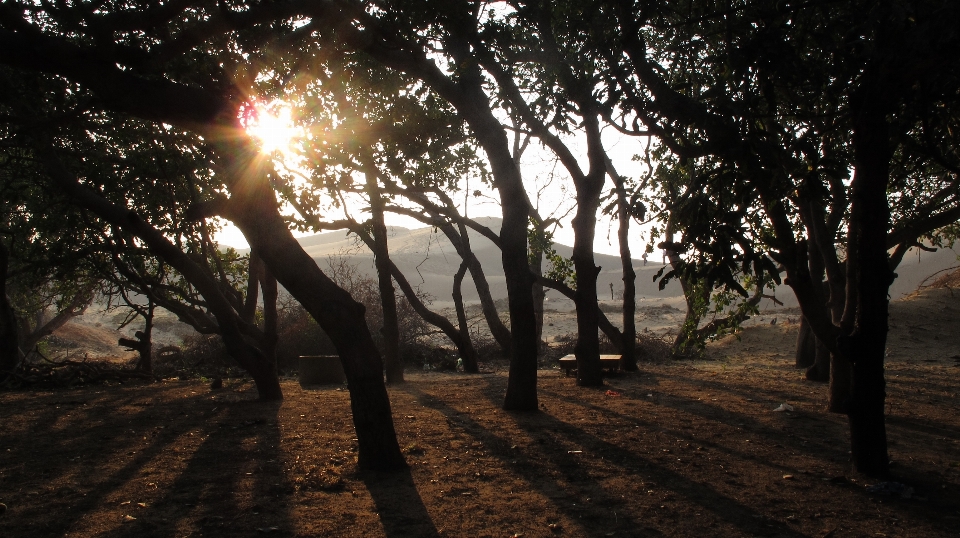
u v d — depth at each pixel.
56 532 5.05
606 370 16.69
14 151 12.13
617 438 8.46
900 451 7.85
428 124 10.36
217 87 7.71
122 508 5.63
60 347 32.72
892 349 21.25
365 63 9.61
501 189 10.62
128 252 14.99
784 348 23.14
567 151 13.44
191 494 6.03
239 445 8.05
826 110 7.64
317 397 12.52
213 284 11.59
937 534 5.12
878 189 6.19
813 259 12.78
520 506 5.75
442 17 7.51
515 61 9.66
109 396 13.37
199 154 10.54
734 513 5.58
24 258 15.90
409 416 10.04
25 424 9.73
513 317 10.74
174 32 8.76
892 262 14.04
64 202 12.70
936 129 7.04
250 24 6.69
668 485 6.39
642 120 6.31
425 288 67.38
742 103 5.39
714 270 4.95
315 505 5.75
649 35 8.70
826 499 5.96
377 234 15.45
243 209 6.85
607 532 5.13
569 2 7.98
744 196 5.05
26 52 5.80
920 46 4.70
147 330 18.20
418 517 5.45
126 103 6.27
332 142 9.18
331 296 6.84
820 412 10.61
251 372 11.91
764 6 5.89
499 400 11.97
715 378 15.84
